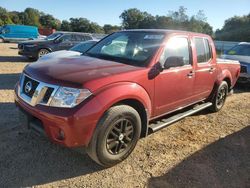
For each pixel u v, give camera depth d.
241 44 11.16
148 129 4.32
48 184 3.37
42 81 3.49
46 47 15.00
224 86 6.47
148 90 4.05
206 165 4.06
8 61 14.52
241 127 5.72
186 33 5.06
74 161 3.88
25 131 4.66
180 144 4.68
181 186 3.52
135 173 3.72
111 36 5.16
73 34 16.03
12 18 91.12
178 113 5.21
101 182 3.48
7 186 3.27
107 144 3.60
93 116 3.30
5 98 6.66
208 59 5.67
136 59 4.29
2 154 3.92
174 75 4.53
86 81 3.37
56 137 3.37
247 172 3.96
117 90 3.52
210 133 5.27
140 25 65.38
